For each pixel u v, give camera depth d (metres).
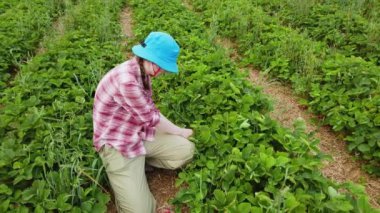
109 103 2.54
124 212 2.65
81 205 2.53
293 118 4.04
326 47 5.34
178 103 3.59
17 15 5.91
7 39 5.02
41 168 2.79
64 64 4.35
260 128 3.27
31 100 3.54
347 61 4.28
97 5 7.06
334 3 6.71
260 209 2.32
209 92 3.90
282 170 2.69
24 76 3.96
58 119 3.31
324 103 3.88
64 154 2.77
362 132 3.36
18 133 3.11
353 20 5.84
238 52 5.67
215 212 2.59
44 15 6.20
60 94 3.76
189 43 5.19
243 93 3.88
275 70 4.77
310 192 2.56
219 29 6.20
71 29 5.81
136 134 2.65
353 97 3.90
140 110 2.53
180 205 2.80
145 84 2.58
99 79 4.07
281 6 6.70
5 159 2.76
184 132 3.09
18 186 2.71
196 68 4.27
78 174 2.56
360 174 3.22
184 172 2.93
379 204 2.93
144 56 2.34
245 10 6.46
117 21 6.71
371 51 5.05
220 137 3.08
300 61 4.71
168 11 6.59
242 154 2.83
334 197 2.38
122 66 2.50
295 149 2.93
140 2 7.38
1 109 3.83
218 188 2.74
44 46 5.26
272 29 5.74
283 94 4.52
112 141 2.60
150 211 2.68
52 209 2.46
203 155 3.03
